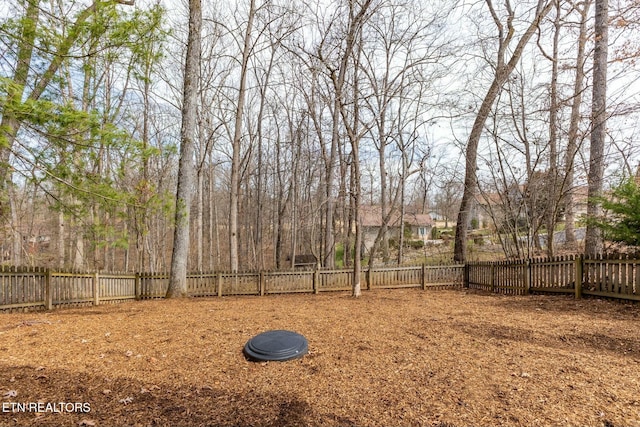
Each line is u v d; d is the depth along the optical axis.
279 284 9.78
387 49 12.34
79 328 4.73
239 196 21.97
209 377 2.99
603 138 8.12
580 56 9.42
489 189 11.15
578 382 2.75
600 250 8.00
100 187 5.73
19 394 2.58
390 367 3.18
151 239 21.14
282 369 3.17
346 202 18.53
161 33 5.67
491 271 9.09
